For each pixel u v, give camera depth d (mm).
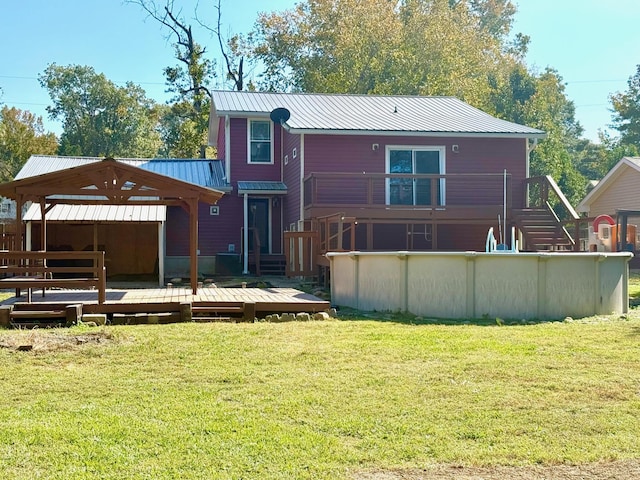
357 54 35844
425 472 4062
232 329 9219
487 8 52906
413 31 37531
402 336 8664
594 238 17469
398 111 22094
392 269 11320
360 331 9094
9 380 6270
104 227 21078
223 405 5406
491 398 5637
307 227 19141
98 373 6574
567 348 7836
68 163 22766
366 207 17750
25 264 12398
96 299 11039
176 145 38562
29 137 43094
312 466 4117
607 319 10672
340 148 19359
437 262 10930
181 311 10180
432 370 6656
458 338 8523
